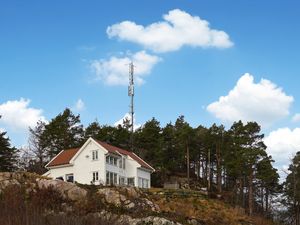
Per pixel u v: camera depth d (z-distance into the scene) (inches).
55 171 3016.7
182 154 3917.3
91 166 2928.2
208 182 3848.4
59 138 3784.5
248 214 2942.9
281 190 3654.0
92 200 2245.3
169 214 2284.7
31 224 1391.5
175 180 3786.9
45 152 3804.1
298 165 3582.7
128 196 2343.8
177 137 3998.5
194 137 4013.3
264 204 3690.9
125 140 3988.7
